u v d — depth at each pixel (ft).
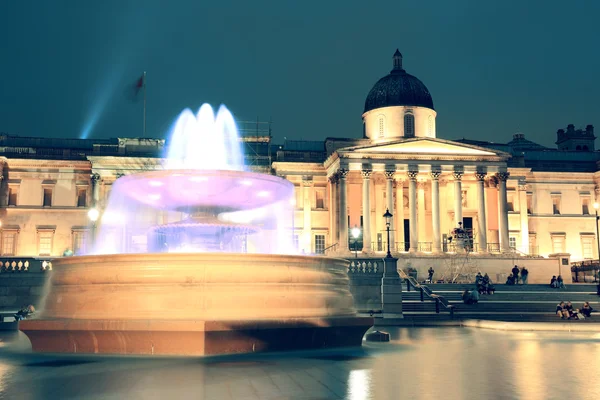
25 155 233.96
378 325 122.42
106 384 40.68
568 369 49.52
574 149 293.84
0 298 127.85
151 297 56.59
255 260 58.49
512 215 244.01
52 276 63.05
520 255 218.59
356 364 51.21
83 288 59.36
